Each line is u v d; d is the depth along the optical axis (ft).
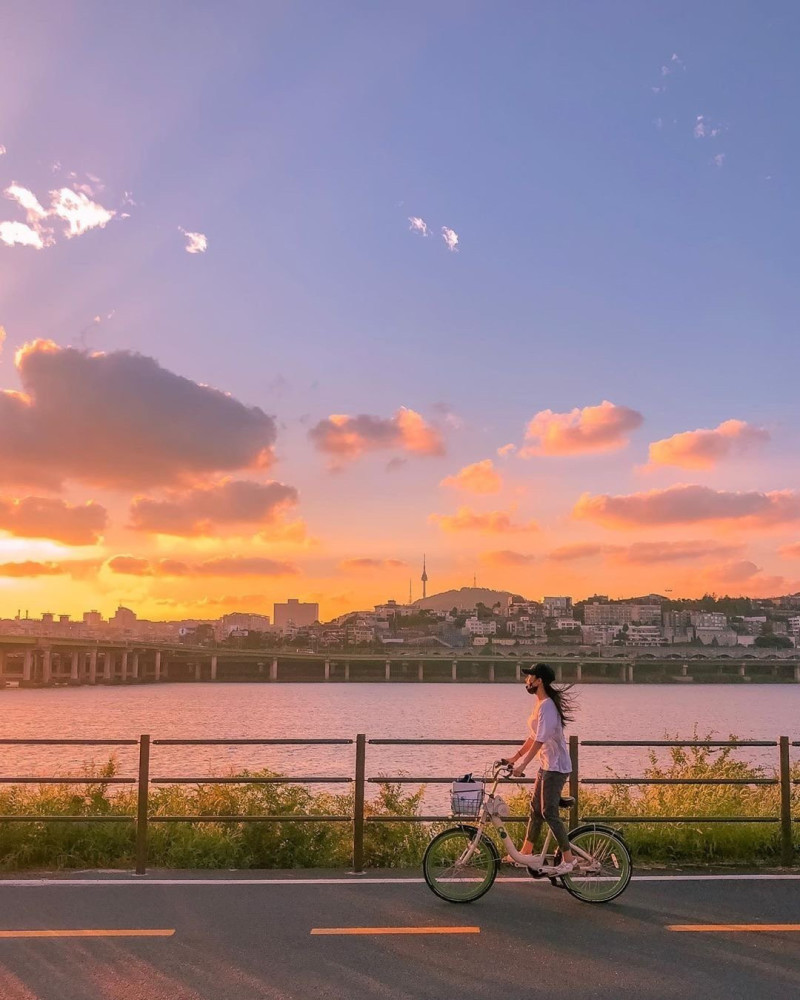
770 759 108.99
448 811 58.29
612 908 27.53
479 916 26.66
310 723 318.45
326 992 20.63
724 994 20.57
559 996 20.43
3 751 143.02
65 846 34.91
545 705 29.30
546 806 28.58
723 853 34.83
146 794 32.63
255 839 34.78
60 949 23.53
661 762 98.68
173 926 25.53
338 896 28.86
